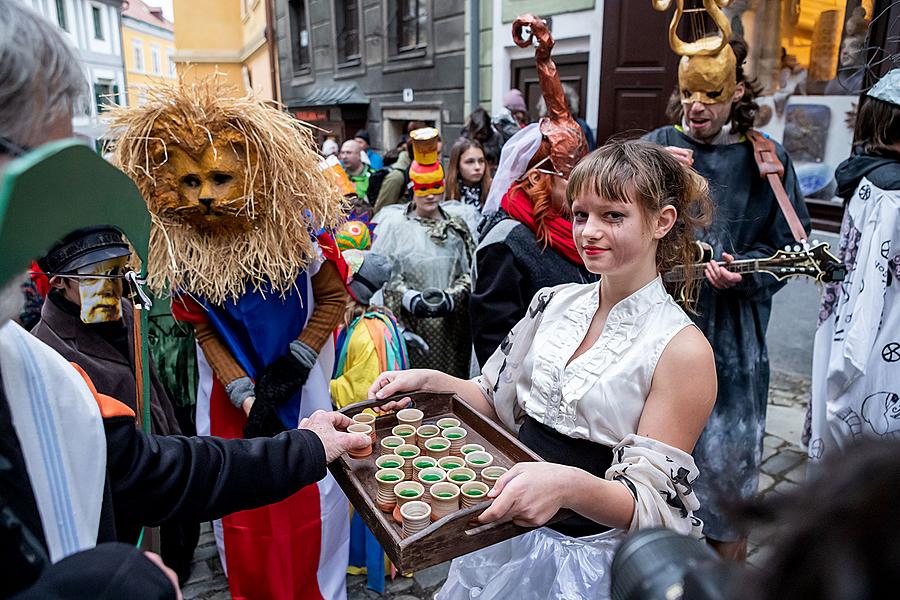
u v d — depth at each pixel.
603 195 1.17
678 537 0.59
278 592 2.01
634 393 1.17
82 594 0.55
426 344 2.63
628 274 1.22
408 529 1.06
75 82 0.67
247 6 13.23
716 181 2.17
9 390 0.75
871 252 2.09
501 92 5.86
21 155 0.62
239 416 2.03
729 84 2.13
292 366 1.93
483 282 1.86
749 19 3.72
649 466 1.08
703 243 2.03
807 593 0.34
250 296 1.90
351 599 2.26
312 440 1.17
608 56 4.38
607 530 1.24
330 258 2.02
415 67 7.21
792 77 3.66
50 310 1.46
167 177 1.78
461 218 2.97
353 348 2.20
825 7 3.37
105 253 1.34
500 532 1.03
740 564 0.44
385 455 1.26
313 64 10.29
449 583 1.42
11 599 0.56
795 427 3.35
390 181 4.65
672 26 2.17
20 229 0.57
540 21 1.79
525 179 1.85
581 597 1.17
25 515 0.71
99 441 0.84
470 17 6.00
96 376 1.46
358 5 8.43
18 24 0.60
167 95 1.75
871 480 0.34
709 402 1.15
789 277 1.96
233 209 1.78
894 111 2.08
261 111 1.81
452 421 1.41
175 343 2.43
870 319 2.08
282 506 1.97
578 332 1.29
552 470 1.03
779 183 2.14
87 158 0.64
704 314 2.09
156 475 0.96
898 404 2.09
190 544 2.28
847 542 0.33
